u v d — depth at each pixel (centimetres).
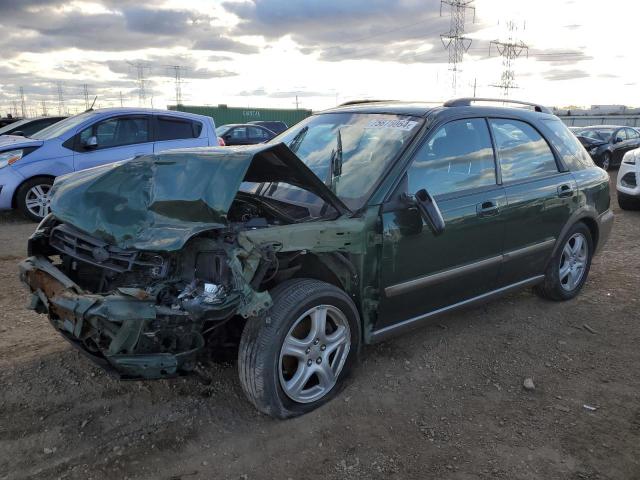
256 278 279
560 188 456
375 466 275
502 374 373
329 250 310
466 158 392
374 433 302
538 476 271
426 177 363
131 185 315
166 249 267
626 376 374
